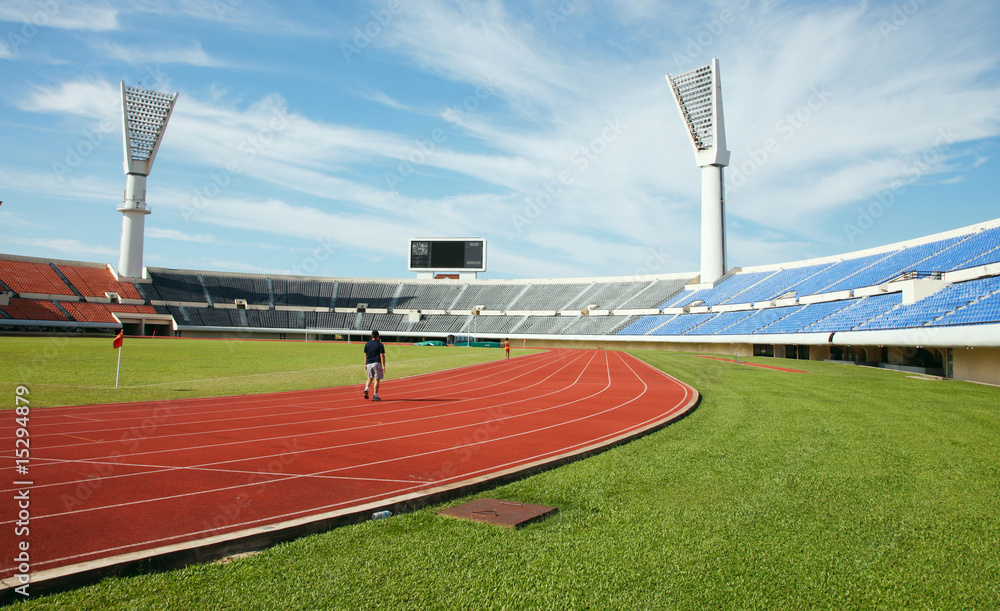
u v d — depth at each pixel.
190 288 76.12
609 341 63.69
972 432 9.68
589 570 4.04
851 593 3.71
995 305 23.52
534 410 13.09
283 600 3.57
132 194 71.12
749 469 6.96
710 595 3.67
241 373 22.69
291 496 5.91
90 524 4.98
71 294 65.81
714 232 60.69
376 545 4.50
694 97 56.31
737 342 47.16
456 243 72.31
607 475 6.71
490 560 4.21
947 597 3.66
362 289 86.25
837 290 42.56
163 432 9.66
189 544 4.30
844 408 12.95
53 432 9.53
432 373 24.91
